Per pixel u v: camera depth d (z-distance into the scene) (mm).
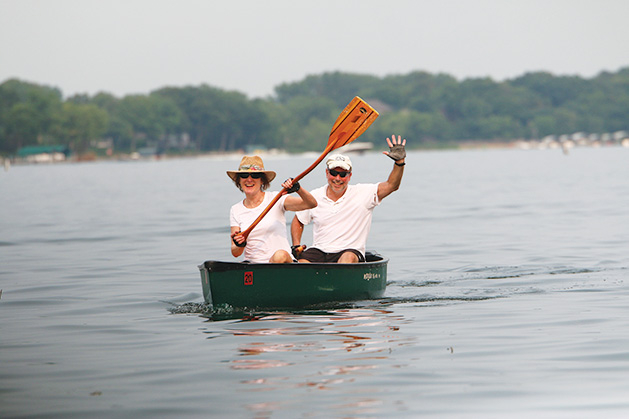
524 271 36562
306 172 28812
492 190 105438
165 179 182625
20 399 18078
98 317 27516
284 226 29000
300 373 19641
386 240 50844
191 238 54188
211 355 21594
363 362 20531
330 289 28250
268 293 27656
